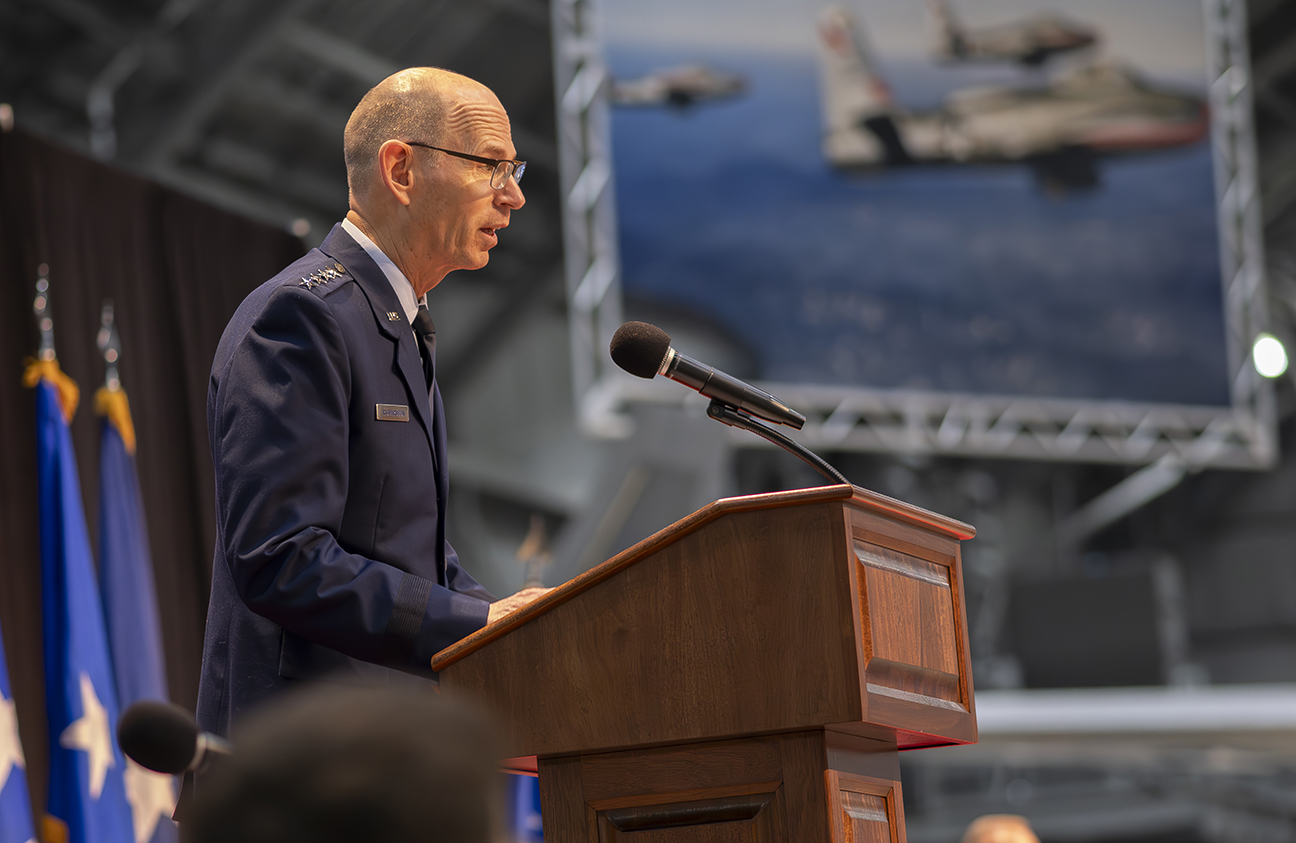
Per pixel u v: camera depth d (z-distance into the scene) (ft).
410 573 10.03
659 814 8.12
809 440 46.26
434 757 2.95
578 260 44.60
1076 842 58.29
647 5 45.68
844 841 7.87
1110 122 49.73
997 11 49.11
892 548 8.38
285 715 3.01
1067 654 54.39
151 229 19.02
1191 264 50.03
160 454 18.71
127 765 17.62
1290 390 65.26
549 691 8.29
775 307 45.80
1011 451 48.03
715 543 8.05
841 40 47.32
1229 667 67.41
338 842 2.87
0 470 16.84
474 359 61.67
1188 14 50.78
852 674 7.72
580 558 40.93
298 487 9.30
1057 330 48.57
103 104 52.49
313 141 56.59
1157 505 68.23
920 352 47.19
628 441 41.19
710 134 45.78
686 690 8.01
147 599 17.98
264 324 9.78
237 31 51.03
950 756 55.77
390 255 10.75
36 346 17.34
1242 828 58.59
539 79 57.47
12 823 15.39
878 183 47.24
